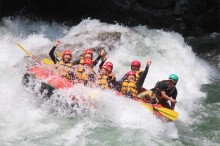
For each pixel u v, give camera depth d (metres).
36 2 53.06
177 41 45.31
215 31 57.94
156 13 55.72
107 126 24.25
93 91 25.81
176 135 24.83
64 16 55.25
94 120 24.95
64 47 37.28
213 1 56.91
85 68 27.58
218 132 25.83
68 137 22.61
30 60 33.59
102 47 37.69
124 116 25.23
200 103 31.20
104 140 22.56
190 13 56.75
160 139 23.56
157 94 26.30
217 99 32.31
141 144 22.50
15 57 35.34
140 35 42.62
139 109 25.33
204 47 51.69
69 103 24.78
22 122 23.97
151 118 25.00
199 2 56.81
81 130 23.56
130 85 26.59
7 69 32.03
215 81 37.50
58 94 24.95
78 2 54.44
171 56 39.00
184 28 56.41
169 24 56.19
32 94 25.86
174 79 25.36
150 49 39.56
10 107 25.62
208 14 57.72
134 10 55.22
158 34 46.81
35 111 25.33
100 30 42.62
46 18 53.47
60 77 26.25
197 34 57.22
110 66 27.45
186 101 31.30
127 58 36.97
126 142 22.56
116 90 27.44
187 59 40.16
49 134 22.80
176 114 25.09
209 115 28.75
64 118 24.88
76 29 44.47
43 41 42.31
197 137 24.88
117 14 55.44
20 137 22.22
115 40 39.62
